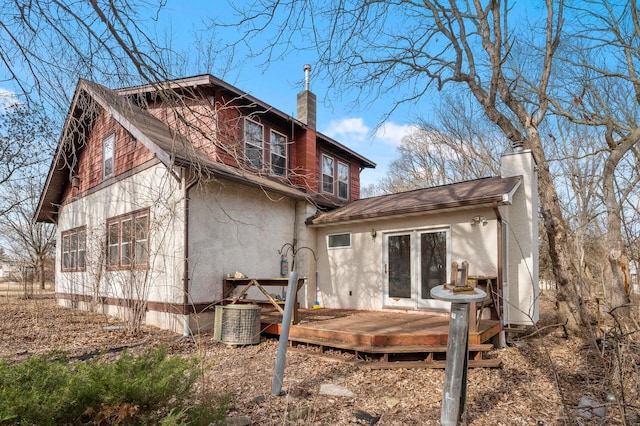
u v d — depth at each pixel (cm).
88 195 1206
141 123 877
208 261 834
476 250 817
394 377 532
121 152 1040
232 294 873
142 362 285
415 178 2648
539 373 557
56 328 845
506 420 397
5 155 1027
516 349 720
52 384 247
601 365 530
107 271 1037
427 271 897
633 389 402
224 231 876
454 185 1053
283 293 955
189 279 791
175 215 808
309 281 1075
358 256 1018
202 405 283
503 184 838
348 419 395
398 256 949
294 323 738
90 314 1032
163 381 254
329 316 858
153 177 892
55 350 298
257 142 1110
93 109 585
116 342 714
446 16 936
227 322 710
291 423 376
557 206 855
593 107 1357
